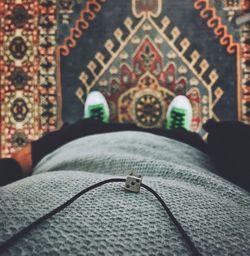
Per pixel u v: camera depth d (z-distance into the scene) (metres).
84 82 1.57
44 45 1.55
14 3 1.55
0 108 1.57
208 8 1.54
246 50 1.54
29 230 0.27
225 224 0.33
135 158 0.55
